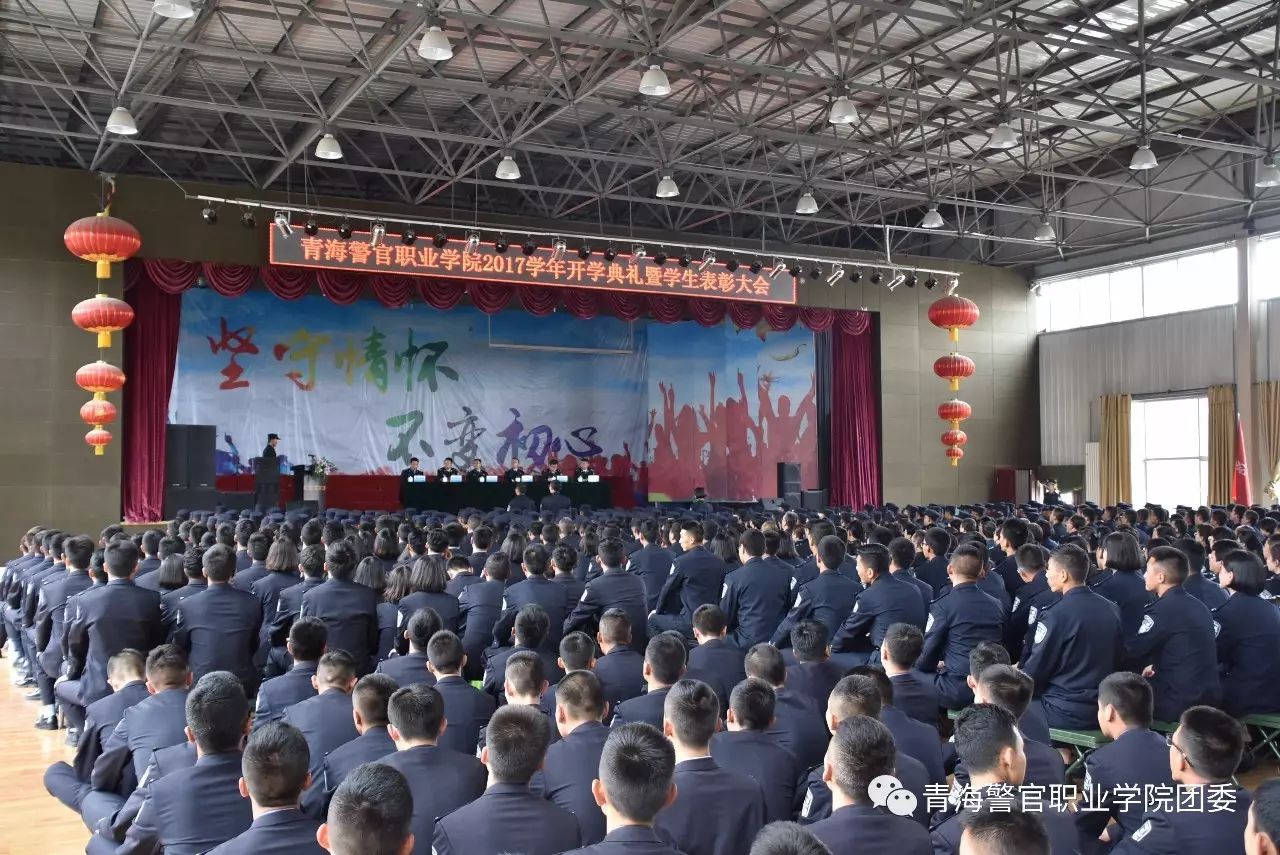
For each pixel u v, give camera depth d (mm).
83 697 6309
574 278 18094
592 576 8703
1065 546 5676
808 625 4930
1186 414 20516
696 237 20812
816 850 1903
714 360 23422
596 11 13078
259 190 17531
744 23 13633
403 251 17125
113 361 16625
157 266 16766
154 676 4387
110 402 16328
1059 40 12352
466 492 19469
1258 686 6035
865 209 22344
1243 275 19094
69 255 16453
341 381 20609
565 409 22469
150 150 18281
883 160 19594
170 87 15562
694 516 14781
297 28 13555
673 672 4242
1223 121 18391
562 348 22359
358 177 19812
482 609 6898
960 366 19953
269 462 17328
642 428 22969
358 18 13266
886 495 22234
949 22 11469
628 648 5164
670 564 8812
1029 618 6344
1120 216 21250
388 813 2209
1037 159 18375
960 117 17297
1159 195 20484
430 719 3408
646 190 20891
